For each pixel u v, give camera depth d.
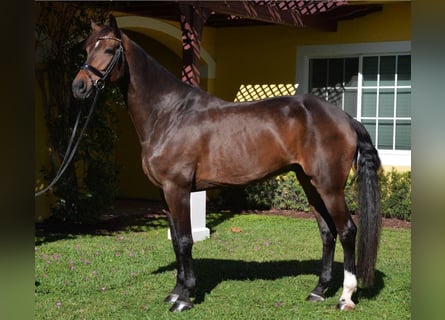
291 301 4.77
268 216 9.71
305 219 9.40
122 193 11.52
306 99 4.57
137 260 6.27
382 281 5.37
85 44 4.48
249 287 5.20
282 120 4.48
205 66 11.21
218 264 6.11
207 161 4.50
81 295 4.98
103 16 8.45
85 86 4.34
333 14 9.84
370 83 10.11
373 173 4.50
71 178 8.37
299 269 5.90
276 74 10.84
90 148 8.41
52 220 8.61
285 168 4.59
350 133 4.48
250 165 4.48
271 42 10.85
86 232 7.98
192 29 7.21
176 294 4.78
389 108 9.95
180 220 4.51
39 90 8.37
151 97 4.58
